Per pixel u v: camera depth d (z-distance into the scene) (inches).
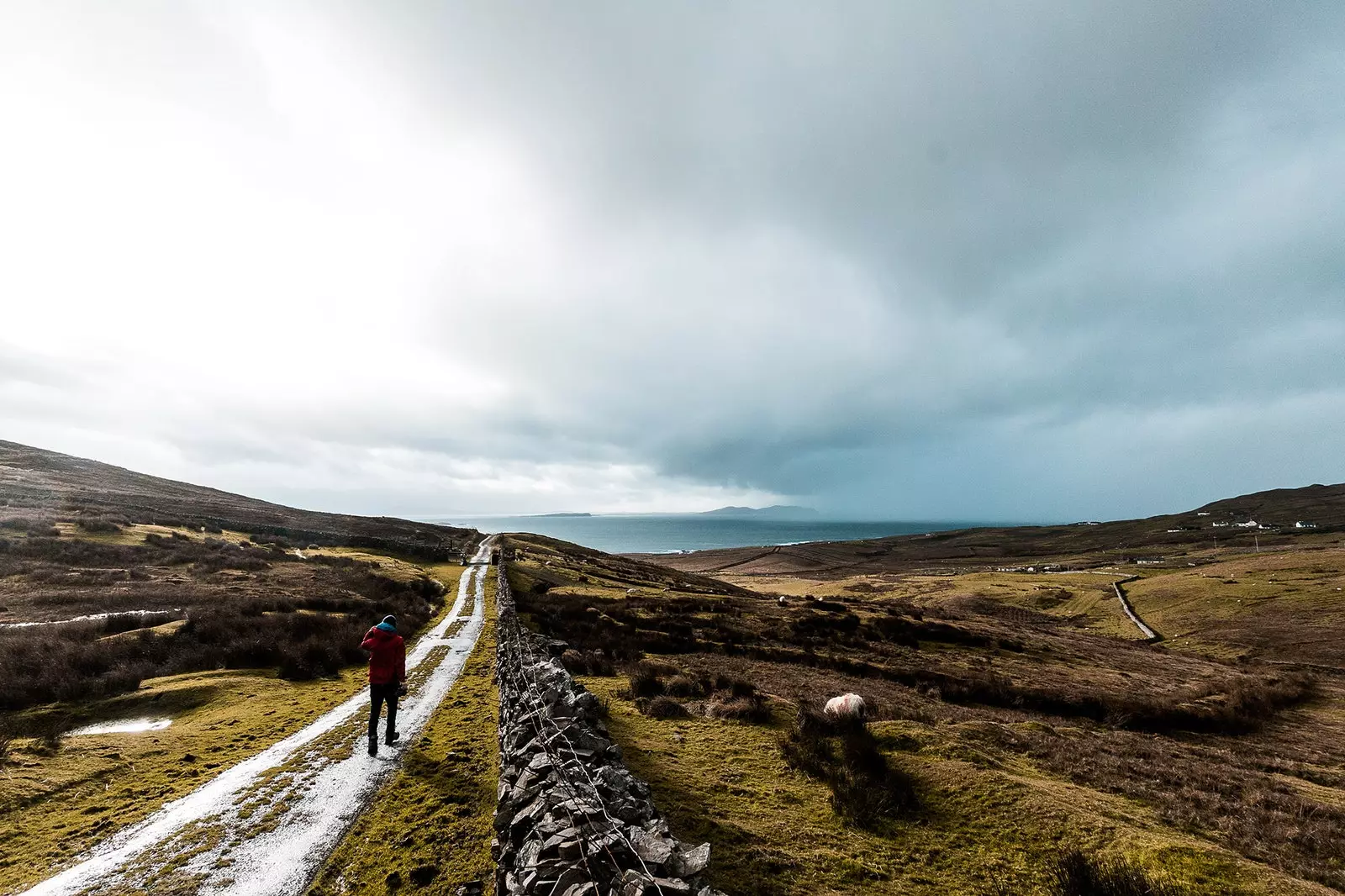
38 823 309.9
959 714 980.6
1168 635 3009.4
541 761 287.9
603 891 180.4
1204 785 465.4
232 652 778.8
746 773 386.3
